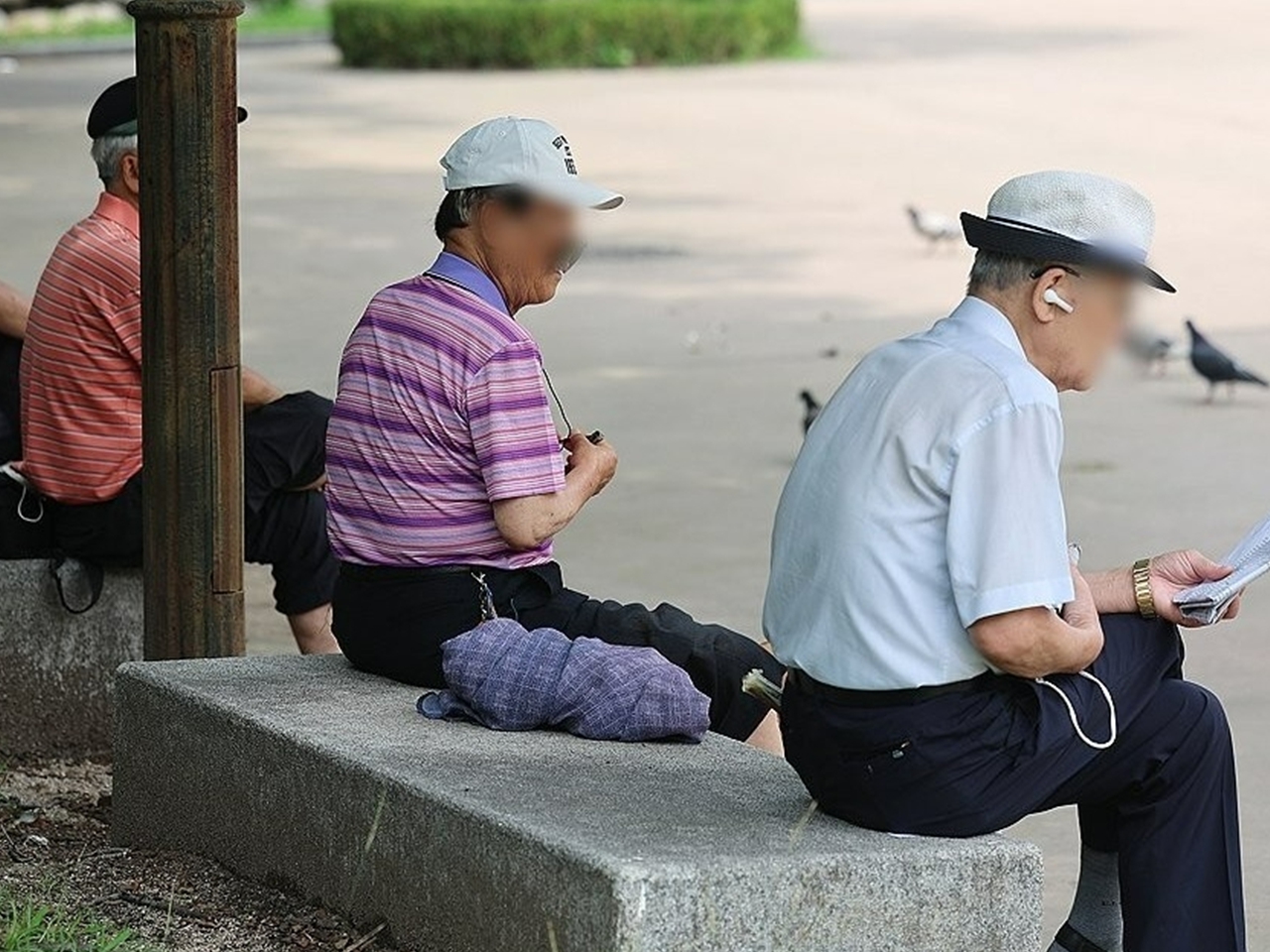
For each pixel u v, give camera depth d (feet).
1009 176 152.35
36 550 42.11
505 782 28.63
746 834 26.76
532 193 33.45
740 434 77.56
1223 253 119.55
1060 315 27.22
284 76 238.89
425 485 33.45
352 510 34.01
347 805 29.60
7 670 41.75
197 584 37.96
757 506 67.26
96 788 40.24
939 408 26.50
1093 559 61.00
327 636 43.37
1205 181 147.74
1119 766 28.17
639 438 76.64
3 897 31.04
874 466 26.81
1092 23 299.58
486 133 33.76
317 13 321.93
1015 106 197.36
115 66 251.60
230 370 37.73
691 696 31.27
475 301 33.47
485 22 248.32
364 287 110.32
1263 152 163.32
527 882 26.43
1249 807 41.65
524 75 241.35
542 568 34.35
